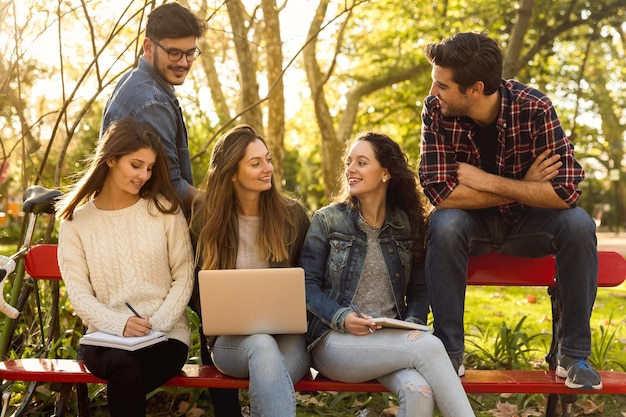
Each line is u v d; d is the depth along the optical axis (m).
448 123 2.97
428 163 2.97
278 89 9.22
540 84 11.97
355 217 3.02
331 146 12.47
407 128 15.91
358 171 2.97
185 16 3.16
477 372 2.92
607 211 29.09
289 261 3.02
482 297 7.12
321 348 2.84
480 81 2.78
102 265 2.88
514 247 3.10
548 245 2.97
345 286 2.97
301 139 18.25
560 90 15.83
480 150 3.03
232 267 2.94
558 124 2.89
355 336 2.77
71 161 9.71
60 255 2.88
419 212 3.06
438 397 2.59
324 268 3.02
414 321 2.93
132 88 3.17
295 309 2.73
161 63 3.19
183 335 2.89
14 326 3.36
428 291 2.90
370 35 14.48
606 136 24.23
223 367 2.82
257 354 2.64
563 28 10.20
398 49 14.47
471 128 2.97
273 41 7.86
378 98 16.06
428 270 2.87
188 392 3.69
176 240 2.97
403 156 3.06
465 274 2.86
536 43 10.14
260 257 2.97
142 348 2.72
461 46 2.76
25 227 4.19
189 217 3.20
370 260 3.00
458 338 2.82
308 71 12.02
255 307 2.73
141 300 2.89
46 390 3.56
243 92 7.98
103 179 2.90
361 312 2.96
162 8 3.18
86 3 4.34
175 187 3.16
